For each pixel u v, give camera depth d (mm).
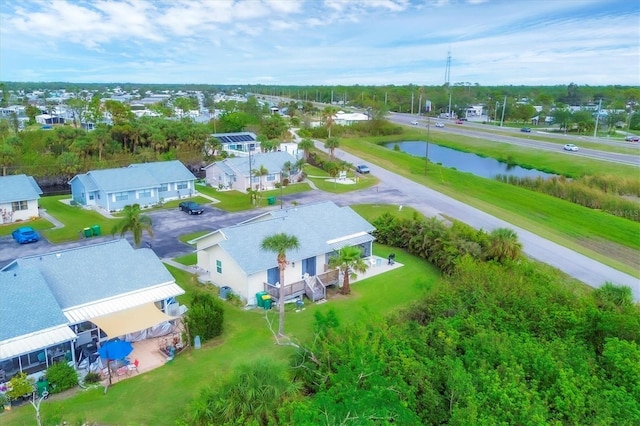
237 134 110688
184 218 57406
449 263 41000
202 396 21641
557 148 111375
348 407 19969
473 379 22828
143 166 66875
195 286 37406
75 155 85125
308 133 132000
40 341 23594
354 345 24859
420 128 154000
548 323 29062
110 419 21531
